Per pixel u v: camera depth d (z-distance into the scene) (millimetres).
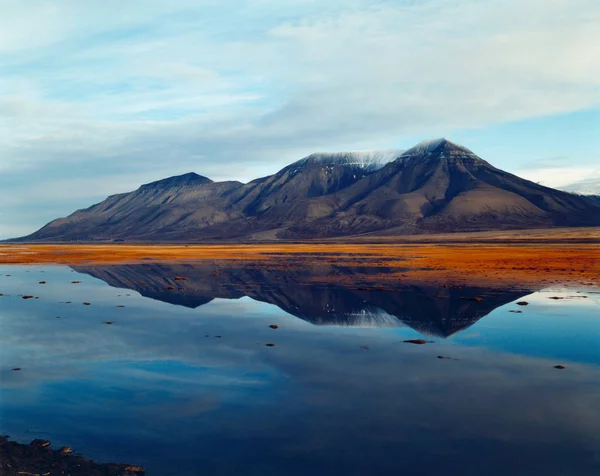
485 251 101562
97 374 19500
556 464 12203
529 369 19891
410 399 16578
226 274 60781
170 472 11883
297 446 13203
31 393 17328
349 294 41281
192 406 16062
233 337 25891
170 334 26609
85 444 13352
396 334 26500
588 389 17484
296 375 19266
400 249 126625
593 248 109562
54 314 32719
